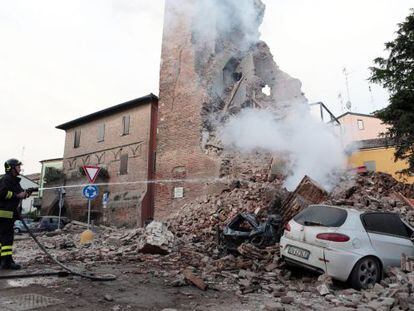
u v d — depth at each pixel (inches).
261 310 206.8
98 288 233.6
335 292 253.8
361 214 289.9
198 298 227.6
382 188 530.6
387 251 284.8
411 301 222.7
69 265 317.1
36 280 246.1
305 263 283.4
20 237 730.8
